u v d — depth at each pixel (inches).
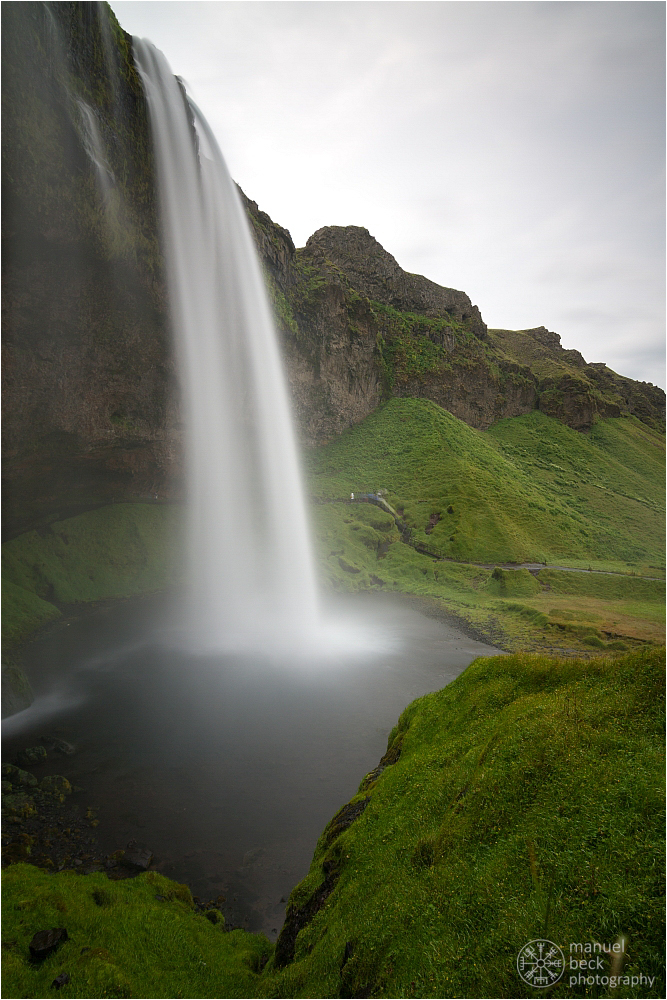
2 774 1016.2
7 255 1510.8
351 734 1273.4
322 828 898.1
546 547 3676.2
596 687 534.9
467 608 2576.3
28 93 1408.7
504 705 637.3
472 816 440.8
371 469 4677.7
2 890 579.8
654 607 2647.6
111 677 1587.1
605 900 312.8
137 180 1995.6
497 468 4886.8
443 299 7578.7
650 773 378.0
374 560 3383.4
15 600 1975.9
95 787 1014.4
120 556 2591.0
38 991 431.5
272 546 3233.3
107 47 1830.7
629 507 5103.3
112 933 536.1
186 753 1160.2
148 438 2527.1
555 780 420.2
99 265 1807.3
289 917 559.5
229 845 850.8
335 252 6624.0
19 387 1753.2
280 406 3927.2
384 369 5708.7
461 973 326.3
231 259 3051.2
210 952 560.7
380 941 394.0
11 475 1948.8
